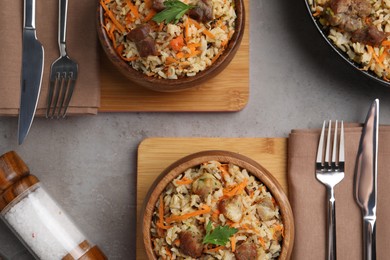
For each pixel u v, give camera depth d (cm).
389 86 66
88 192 72
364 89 72
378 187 68
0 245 72
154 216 62
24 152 72
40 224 67
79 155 72
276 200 62
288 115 72
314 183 68
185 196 62
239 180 61
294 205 68
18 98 68
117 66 63
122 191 72
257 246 60
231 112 72
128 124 72
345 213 68
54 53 69
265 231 61
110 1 63
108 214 72
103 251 72
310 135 68
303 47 72
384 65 66
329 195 68
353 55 66
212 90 70
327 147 68
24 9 67
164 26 61
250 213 61
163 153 70
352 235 68
